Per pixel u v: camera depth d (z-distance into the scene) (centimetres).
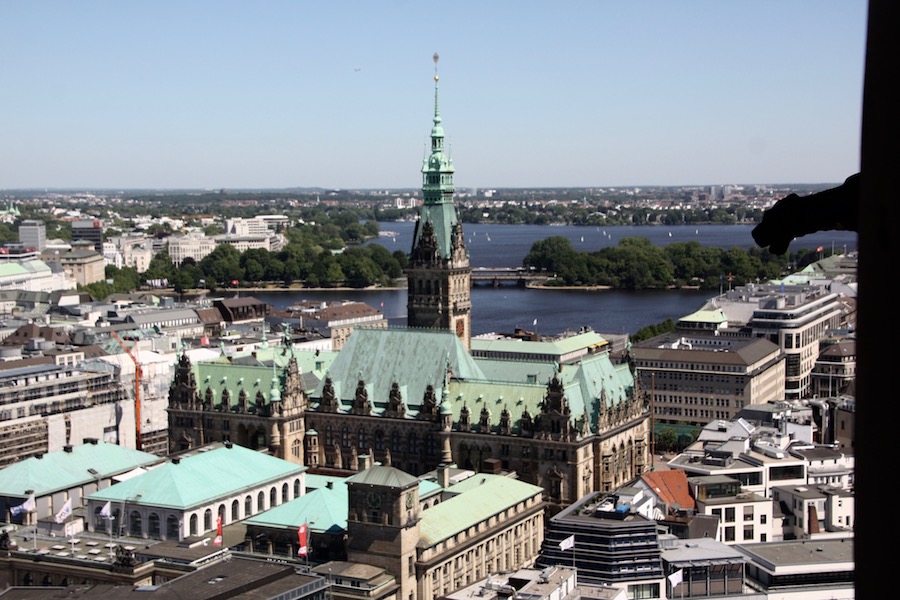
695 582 18862
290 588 17625
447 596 18488
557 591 17350
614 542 18762
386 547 19650
